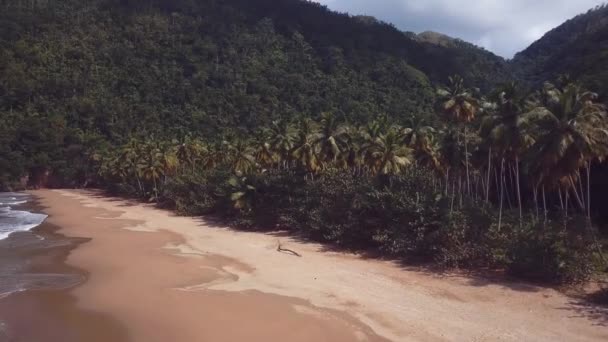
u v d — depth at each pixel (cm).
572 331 2559
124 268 4019
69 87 15600
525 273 3422
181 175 8681
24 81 14800
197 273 3869
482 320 2747
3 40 15750
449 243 3828
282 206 5838
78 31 17738
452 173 6028
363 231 4572
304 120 6519
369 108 14750
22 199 10444
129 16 19300
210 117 15488
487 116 4147
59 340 2531
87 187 13762
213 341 2531
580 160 3434
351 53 18700
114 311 2962
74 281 3603
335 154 5775
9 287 3428
